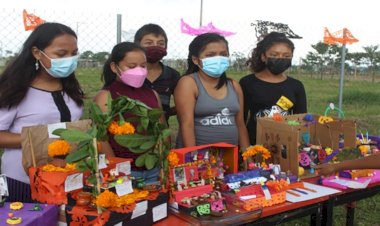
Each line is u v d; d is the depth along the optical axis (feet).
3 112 6.95
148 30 10.71
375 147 9.93
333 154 8.98
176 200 6.61
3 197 5.97
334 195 7.95
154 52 10.34
